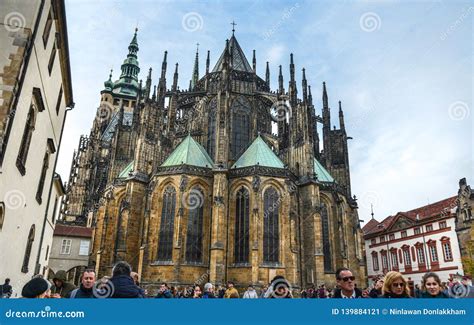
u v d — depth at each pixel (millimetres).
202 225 60281
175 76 79125
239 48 91500
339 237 67750
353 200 75875
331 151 82438
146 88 71062
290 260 57719
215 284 54281
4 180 23375
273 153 69625
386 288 11438
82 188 105500
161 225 59625
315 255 60344
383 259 108250
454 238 83062
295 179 66875
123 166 78500
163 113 72625
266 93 80062
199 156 67000
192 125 80688
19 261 31234
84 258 73438
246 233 59656
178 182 61094
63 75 38688
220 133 64500
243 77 84062
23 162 27891
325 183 70938
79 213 102562
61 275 15281
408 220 98688
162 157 70562
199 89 86812
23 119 25688
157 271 56312
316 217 62719
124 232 60750
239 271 57312
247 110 79438
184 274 56188
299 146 70250
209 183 62781
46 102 32500
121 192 68688
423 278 12875
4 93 22781
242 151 75750
